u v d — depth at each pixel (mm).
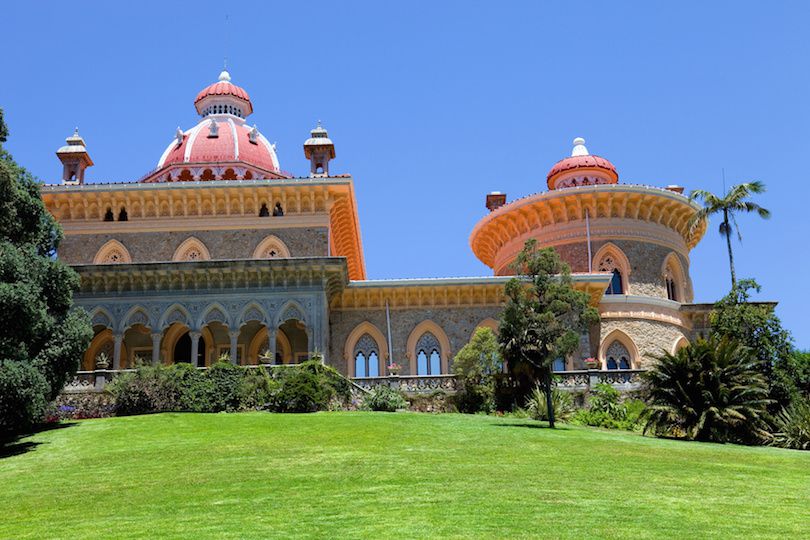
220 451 23359
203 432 27219
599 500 16328
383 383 37188
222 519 15016
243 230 45406
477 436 25594
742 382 29219
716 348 29656
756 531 13930
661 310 46500
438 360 43812
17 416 26422
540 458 21688
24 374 26047
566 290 30312
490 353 36781
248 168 51781
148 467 21422
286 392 33500
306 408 33344
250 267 40344
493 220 52219
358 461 21125
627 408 34344
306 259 40375
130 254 45125
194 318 40438
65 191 45250
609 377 36844
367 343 44281
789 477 19766
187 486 18562
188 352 44562
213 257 45000
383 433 25938
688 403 28688
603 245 48250
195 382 34438
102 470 21391
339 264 40500
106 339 43656
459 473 19328
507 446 23719
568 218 49375
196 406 33812
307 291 40594
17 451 25484
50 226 32500
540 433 26703
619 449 23859
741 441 28344
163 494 17797
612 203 48969
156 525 14734
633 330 45281
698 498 16781
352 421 28969
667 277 49719
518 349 29922
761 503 16391
